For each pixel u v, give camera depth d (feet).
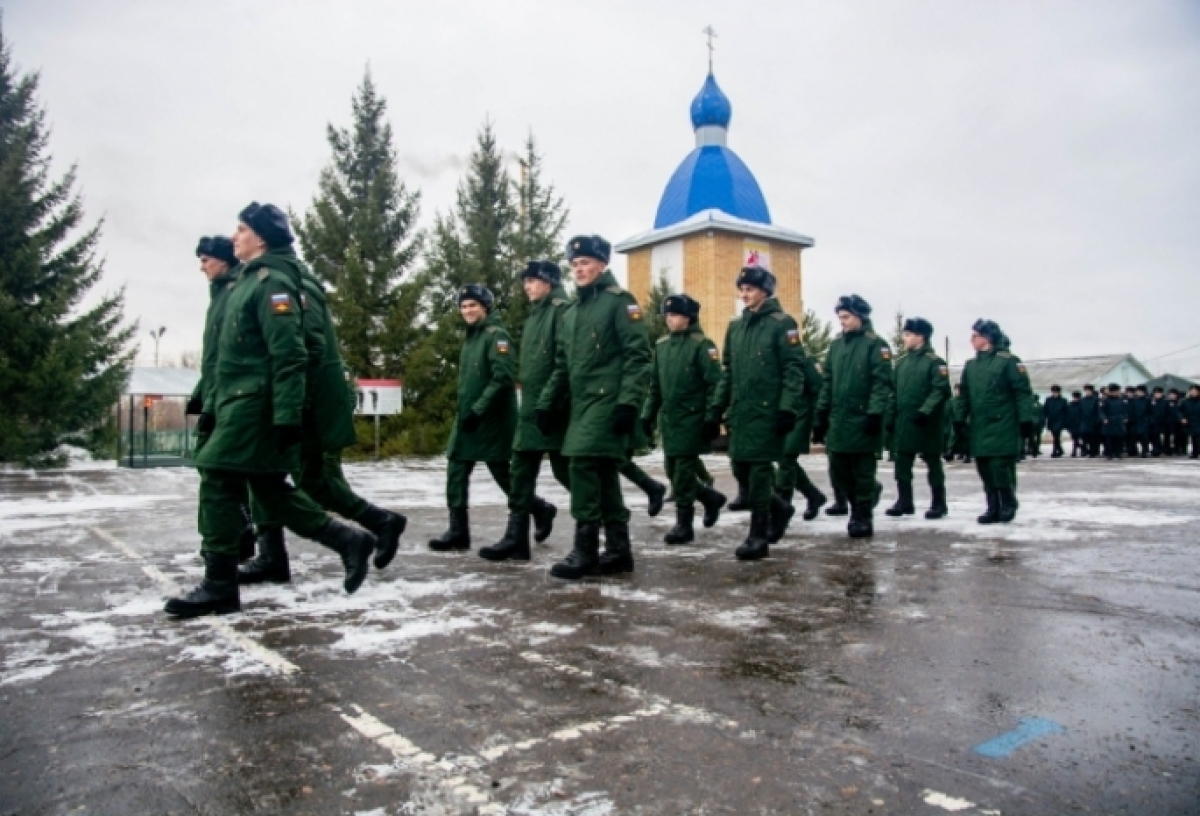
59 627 13.41
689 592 16.03
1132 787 7.72
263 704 9.89
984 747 8.63
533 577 17.57
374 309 68.49
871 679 10.78
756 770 8.07
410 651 12.02
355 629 13.25
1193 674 11.02
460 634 12.95
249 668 11.23
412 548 21.67
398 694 10.22
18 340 56.34
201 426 16.19
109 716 9.52
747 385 20.13
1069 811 7.25
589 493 17.51
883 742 8.75
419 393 68.03
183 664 11.43
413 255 70.59
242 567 17.03
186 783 7.84
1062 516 28.27
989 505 26.91
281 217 14.65
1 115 60.64
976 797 7.52
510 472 20.90
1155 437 77.36
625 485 42.68
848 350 24.07
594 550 17.63
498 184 74.90
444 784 7.80
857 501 23.73
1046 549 21.17
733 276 101.40
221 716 9.52
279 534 17.02
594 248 17.79
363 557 15.35
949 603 15.07
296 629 13.25
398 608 14.70
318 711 9.66
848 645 12.34
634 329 17.58
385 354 67.97
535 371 19.70
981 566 18.76
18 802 7.47
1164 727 9.19
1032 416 26.45
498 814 7.23
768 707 9.77
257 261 14.30
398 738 8.87
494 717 9.46
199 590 14.24
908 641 12.57
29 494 36.76
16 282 57.98
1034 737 8.89
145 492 37.83
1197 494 36.52
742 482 21.79
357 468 56.65
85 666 11.34
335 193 70.54
